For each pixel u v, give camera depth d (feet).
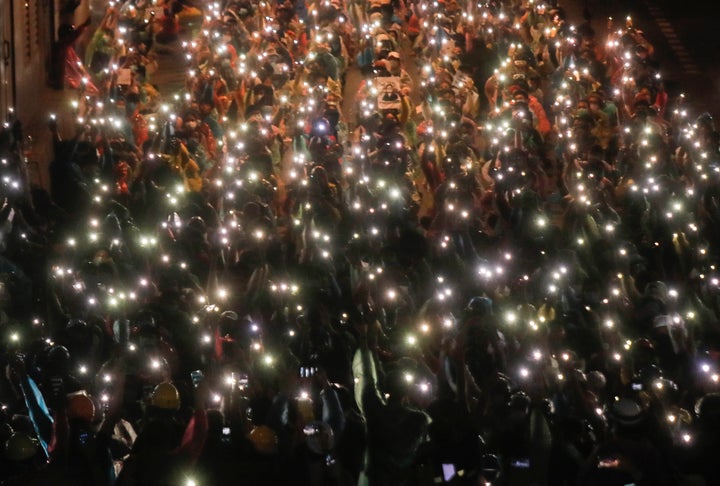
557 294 58.23
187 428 39.22
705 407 38.73
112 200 71.56
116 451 42.83
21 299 57.21
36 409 42.01
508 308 55.16
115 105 93.86
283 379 43.21
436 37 111.65
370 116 92.43
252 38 109.81
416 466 39.96
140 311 52.70
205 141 86.94
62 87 110.22
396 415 40.63
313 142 85.51
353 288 57.98
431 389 46.96
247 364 46.52
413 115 96.58
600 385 47.65
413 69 117.91
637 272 61.93
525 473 40.24
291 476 39.01
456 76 102.42
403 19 124.88
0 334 51.16
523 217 68.33
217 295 55.52
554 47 113.19
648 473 37.37
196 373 45.93
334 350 49.90
